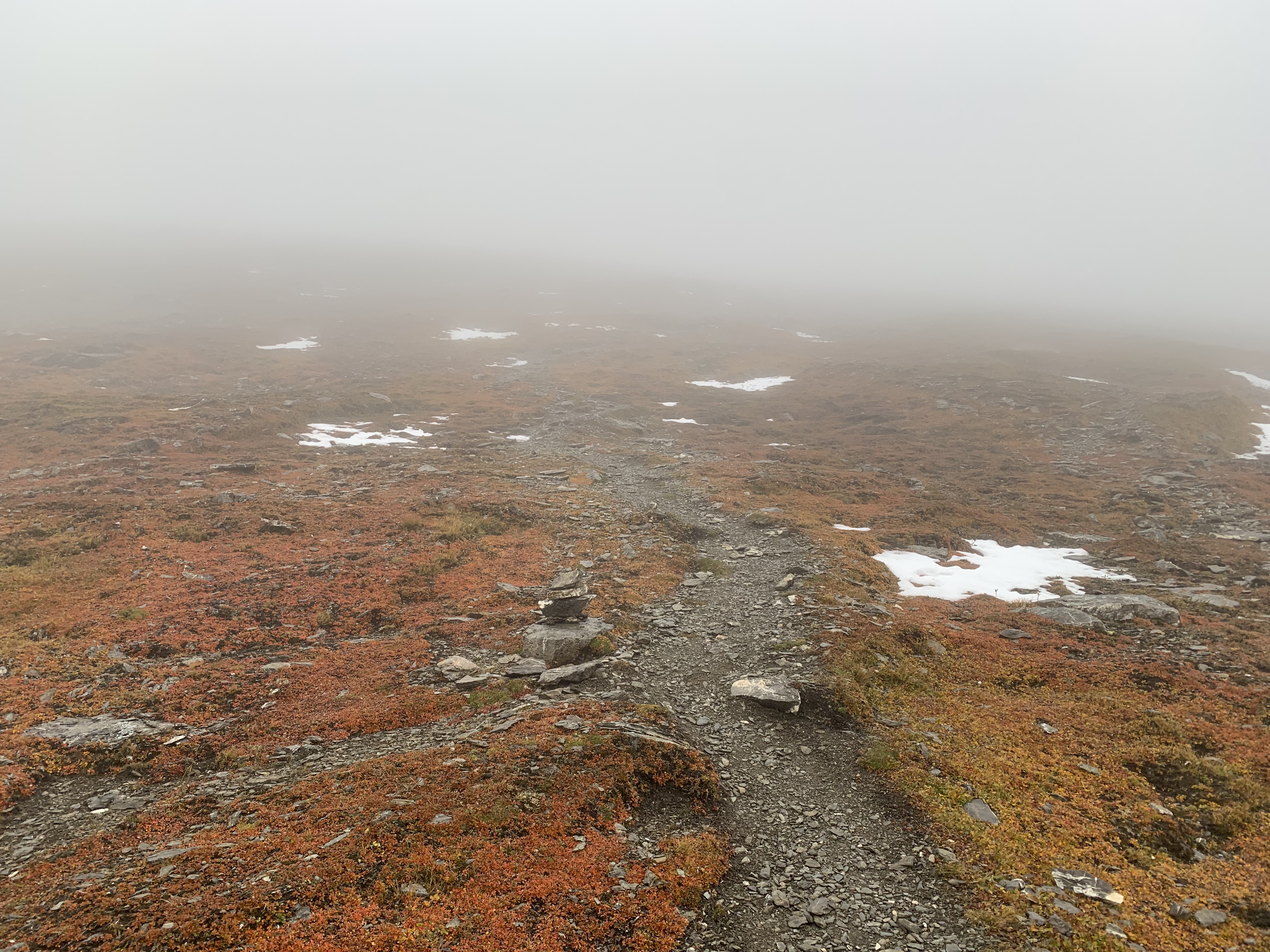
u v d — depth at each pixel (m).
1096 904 11.60
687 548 33.84
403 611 25.20
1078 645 23.12
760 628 24.38
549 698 18.92
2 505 32.62
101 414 54.25
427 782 14.20
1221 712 18.02
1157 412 64.50
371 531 33.50
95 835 12.88
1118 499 43.72
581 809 13.59
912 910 11.68
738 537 36.06
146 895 10.66
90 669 19.47
